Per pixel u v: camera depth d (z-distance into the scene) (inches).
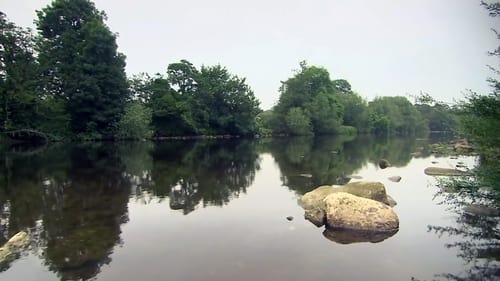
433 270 325.1
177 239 407.2
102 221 479.2
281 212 531.8
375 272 319.6
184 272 316.5
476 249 377.1
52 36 2309.3
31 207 552.1
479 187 342.0
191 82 2918.3
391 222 436.8
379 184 556.1
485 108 312.3
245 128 2992.1
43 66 2091.5
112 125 2267.5
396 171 974.4
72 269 323.6
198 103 2824.8
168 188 722.2
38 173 892.0
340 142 2409.0
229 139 2765.7
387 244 391.9
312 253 363.3
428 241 401.4
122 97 2336.4
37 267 327.6
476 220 482.9
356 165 1115.9
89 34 2170.3
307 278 305.1
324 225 463.2
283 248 378.3
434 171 923.4
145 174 904.3
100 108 2233.0
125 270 320.8
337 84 4404.5
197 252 365.7
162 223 472.4
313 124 3321.9
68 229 442.3
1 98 1790.1
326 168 1043.9
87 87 2117.4
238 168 1042.7
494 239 406.9
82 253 362.6
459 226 457.4
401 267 331.0
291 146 2011.6
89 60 2155.5
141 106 2425.0
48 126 1999.3
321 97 3289.9
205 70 2950.3
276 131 3275.1
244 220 488.4
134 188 717.3
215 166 1083.9
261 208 557.3
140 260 343.9
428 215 511.8
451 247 383.6
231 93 2962.6
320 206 502.6
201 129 2829.7
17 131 1798.7
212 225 464.4
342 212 446.9
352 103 3740.2
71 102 2146.9
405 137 3282.5
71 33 2229.3
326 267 328.8
